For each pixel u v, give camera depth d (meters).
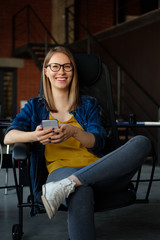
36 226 2.55
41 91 2.29
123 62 7.62
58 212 2.92
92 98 2.25
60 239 2.28
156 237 2.32
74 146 2.06
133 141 1.85
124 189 1.92
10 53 10.38
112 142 2.38
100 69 2.51
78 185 1.74
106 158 1.79
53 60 2.11
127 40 7.45
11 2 10.33
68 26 9.30
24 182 2.19
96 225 2.57
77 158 2.01
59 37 10.44
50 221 2.68
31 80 10.53
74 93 2.15
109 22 10.73
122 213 2.89
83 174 1.74
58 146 2.05
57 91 2.15
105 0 10.69
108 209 1.82
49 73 2.12
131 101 7.36
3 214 2.86
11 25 10.37
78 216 1.71
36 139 1.89
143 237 2.32
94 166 1.76
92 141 1.99
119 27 7.58
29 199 2.72
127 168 1.79
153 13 6.47
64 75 2.12
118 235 2.35
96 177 1.74
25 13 10.51
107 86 2.47
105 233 2.39
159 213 2.90
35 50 9.06
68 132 1.89
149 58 6.77
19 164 2.10
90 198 1.73
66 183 1.72
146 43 6.84
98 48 8.54
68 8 9.32
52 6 10.64
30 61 10.52
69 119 2.14
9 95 10.39
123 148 1.82
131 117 3.21
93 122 2.14
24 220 2.70
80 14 10.50
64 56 2.12
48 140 1.88
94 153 2.08
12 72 10.43
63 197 1.72
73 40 10.36
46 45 8.35
